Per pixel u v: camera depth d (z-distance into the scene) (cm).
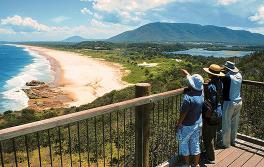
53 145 1242
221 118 509
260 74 1792
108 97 3259
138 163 446
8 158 1162
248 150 549
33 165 1033
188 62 10544
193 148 445
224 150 550
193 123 434
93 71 9175
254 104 704
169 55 15762
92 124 1455
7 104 4647
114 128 1252
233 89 520
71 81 7056
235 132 561
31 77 7919
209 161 500
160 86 2912
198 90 427
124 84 6500
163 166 480
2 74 8625
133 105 384
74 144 1163
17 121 3086
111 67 10375
